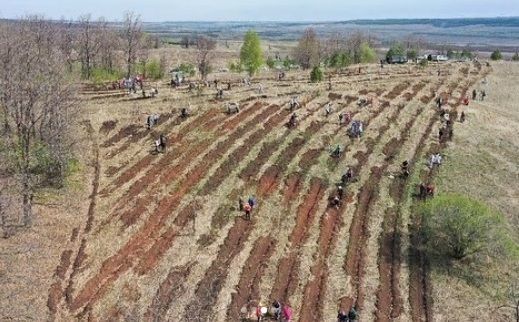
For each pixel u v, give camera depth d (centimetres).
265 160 5288
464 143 6128
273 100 6975
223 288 3484
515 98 8606
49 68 4394
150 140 5650
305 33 11894
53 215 4184
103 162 5153
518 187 5384
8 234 3847
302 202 4606
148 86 7781
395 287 3678
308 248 3984
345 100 7212
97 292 3397
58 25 9256
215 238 4022
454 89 8419
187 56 14412
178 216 4272
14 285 3347
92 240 3919
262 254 3881
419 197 4844
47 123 4700
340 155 5516
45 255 3688
